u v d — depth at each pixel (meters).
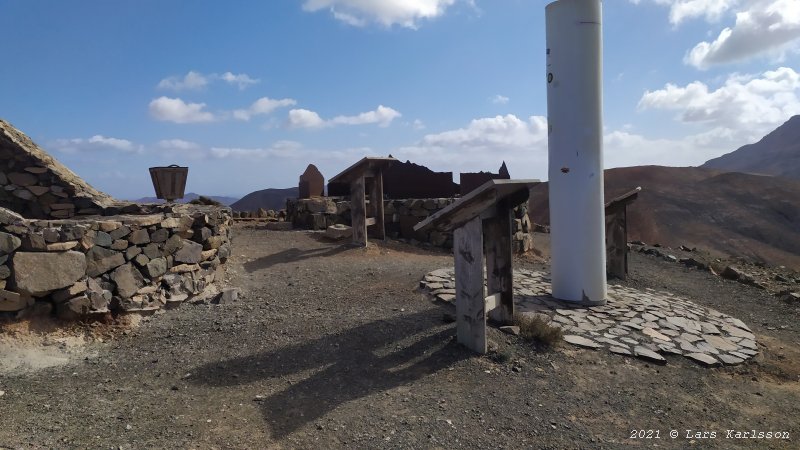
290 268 8.58
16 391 3.86
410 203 11.97
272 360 4.77
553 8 6.62
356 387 4.28
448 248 11.43
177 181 11.31
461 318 5.16
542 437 3.72
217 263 7.41
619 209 8.94
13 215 4.90
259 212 16.02
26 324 4.84
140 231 5.95
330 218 12.51
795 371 5.63
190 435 3.36
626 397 4.51
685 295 8.64
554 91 6.73
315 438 3.44
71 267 5.17
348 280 7.85
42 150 9.08
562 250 6.90
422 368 4.69
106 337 5.22
